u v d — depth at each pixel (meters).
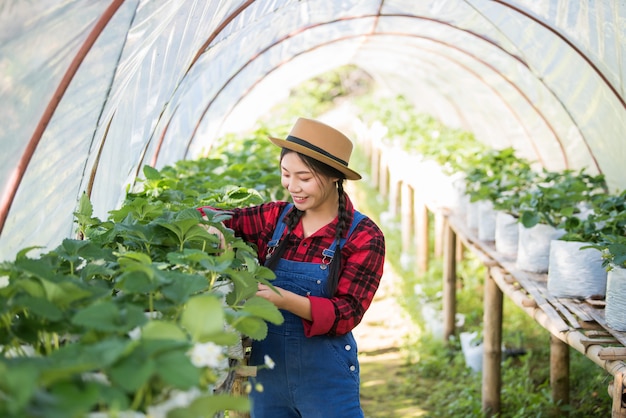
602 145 6.35
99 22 2.60
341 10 6.27
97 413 1.56
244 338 3.05
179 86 4.81
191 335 1.78
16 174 2.49
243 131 10.30
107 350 1.57
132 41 3.15
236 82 7.16
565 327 3.67
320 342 3.01
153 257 2.61
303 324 2.94
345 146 2.98
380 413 5.84
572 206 4.98
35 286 1.82
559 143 7.58
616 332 3.53
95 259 2.38
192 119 6.55
